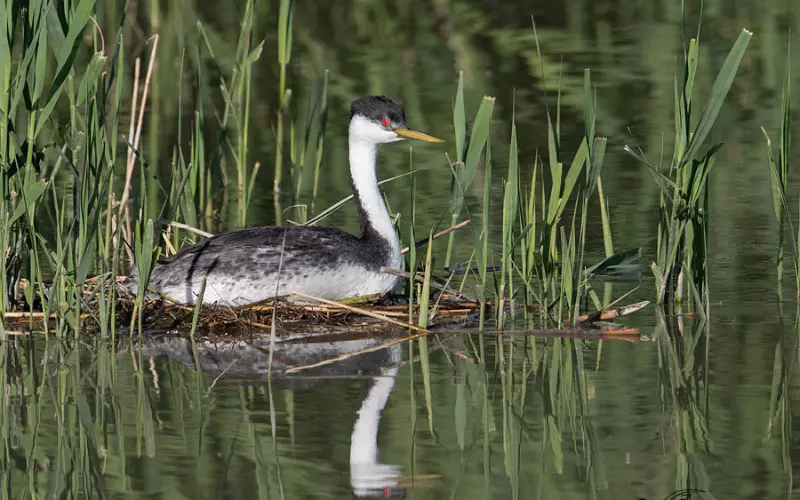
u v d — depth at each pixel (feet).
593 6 95.04
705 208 40.75
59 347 38.83
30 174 38.19
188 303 41.37
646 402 32.96
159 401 33.63
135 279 42.01
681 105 40.34
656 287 42.83
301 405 33.14
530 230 40.78
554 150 40.50
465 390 34.32
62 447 30.66
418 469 28.81
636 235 50.08
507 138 65.72
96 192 39.19
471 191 58.03
